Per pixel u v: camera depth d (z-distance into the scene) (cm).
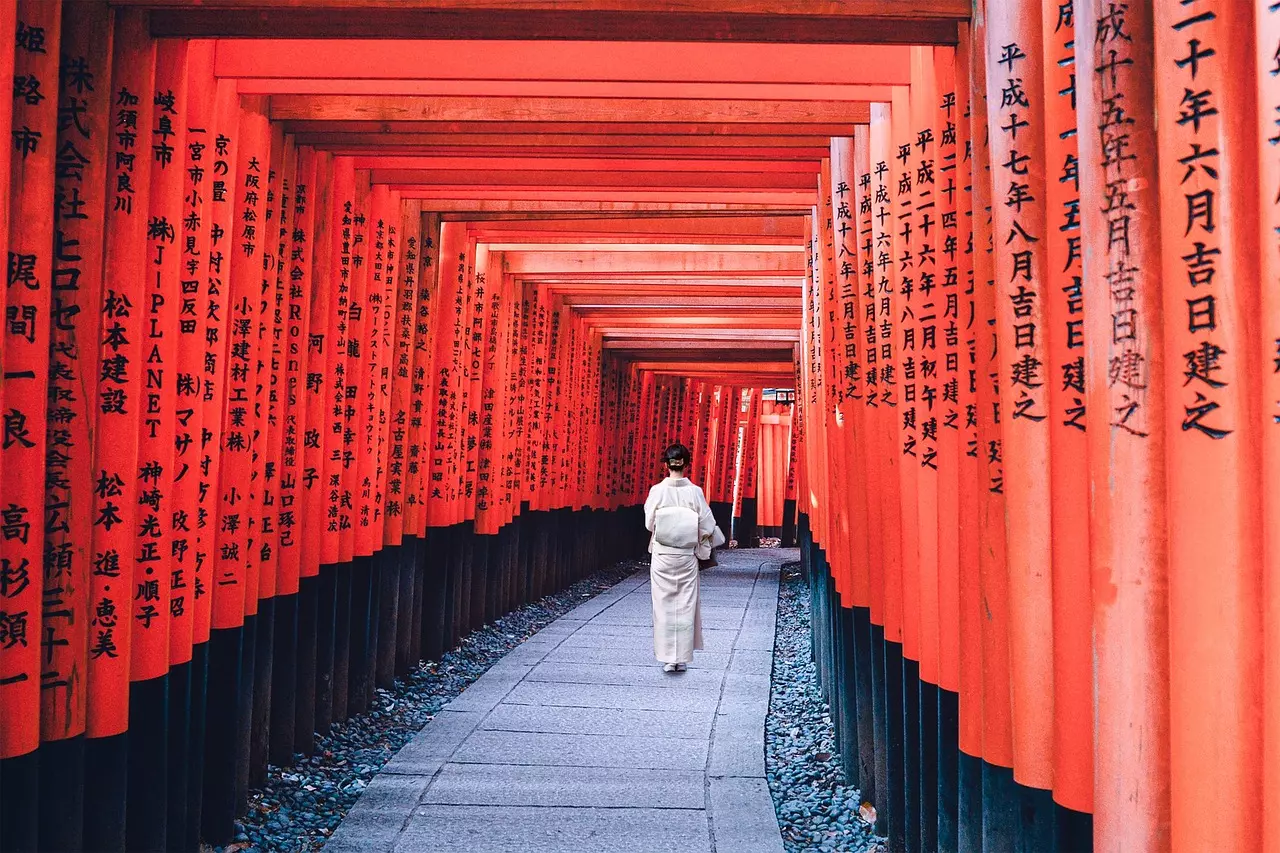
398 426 631
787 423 2197
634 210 639
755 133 441
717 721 552
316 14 304
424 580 713
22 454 251
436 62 359
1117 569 184
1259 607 155
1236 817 156
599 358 1277
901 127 345
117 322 296
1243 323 156
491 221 682
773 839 377
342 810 420
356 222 543
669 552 686
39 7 253
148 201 310
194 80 342
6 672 248
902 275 340
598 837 376
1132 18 181
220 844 379
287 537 470
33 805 254
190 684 349
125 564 297
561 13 303
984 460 258
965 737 272
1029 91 233
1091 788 209
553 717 558
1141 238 180
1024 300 234
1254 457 155
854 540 427
